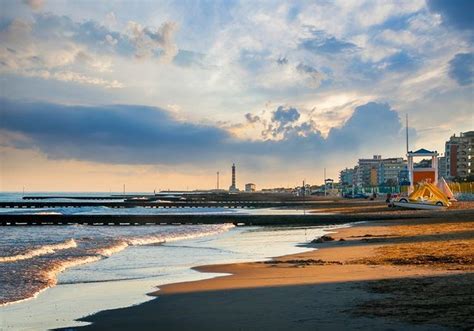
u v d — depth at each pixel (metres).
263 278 16.91
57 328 10.73
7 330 10.79
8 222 62.66
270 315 10.55
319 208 98.00
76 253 28.58
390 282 13.97
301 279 15.98
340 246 28.84
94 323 10.96
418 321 9.05
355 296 12.10
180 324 10.42
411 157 97.19
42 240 40.47
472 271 15.48
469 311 9.68
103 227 57.97
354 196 167.88
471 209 69.31
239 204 123.31
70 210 104.31
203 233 45.25
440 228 38.19
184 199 180.75
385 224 47.16
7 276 19.72
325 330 8.87
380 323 9.10
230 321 10.28
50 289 16.73
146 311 12.09
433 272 15.70
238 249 30.42
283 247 30.56
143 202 138.75
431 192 77.12
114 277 19.39
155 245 34.44
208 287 15.51
